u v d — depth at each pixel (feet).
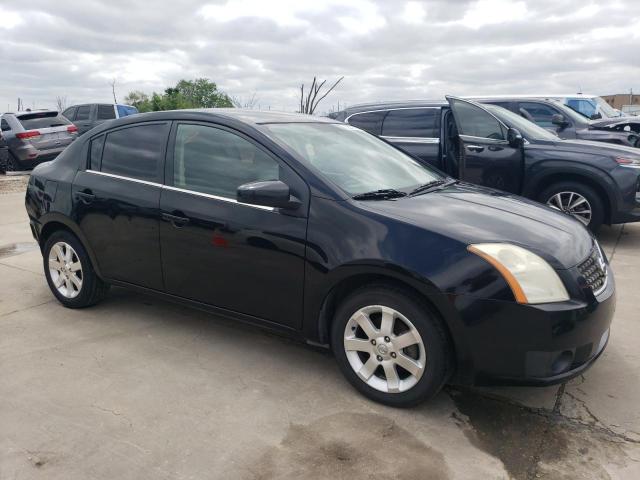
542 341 9.01
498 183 22.53
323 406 10.29
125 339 13.19
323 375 11.48
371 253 9.77
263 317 11.48
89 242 13.94
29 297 16.11
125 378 11.31
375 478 8.36
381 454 8.91
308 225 10.53
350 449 9.03
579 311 9.17
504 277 9.06
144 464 8.64
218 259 11.66
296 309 10.92
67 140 50.55
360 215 10.19
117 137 13.80
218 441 9.23
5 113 49.42
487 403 10.42
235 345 12.90
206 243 11.75
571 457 8.87
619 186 21.61
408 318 9.66
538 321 8.95
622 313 14.82
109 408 10.19
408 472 8.49
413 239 9.64
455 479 8.35
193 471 8.49
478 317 9.11
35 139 48.26
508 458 8.86
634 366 11.82
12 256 20.85
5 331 13.65
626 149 22.47
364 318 10.22
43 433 9.41
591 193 22.30
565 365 9.36
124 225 13.08
